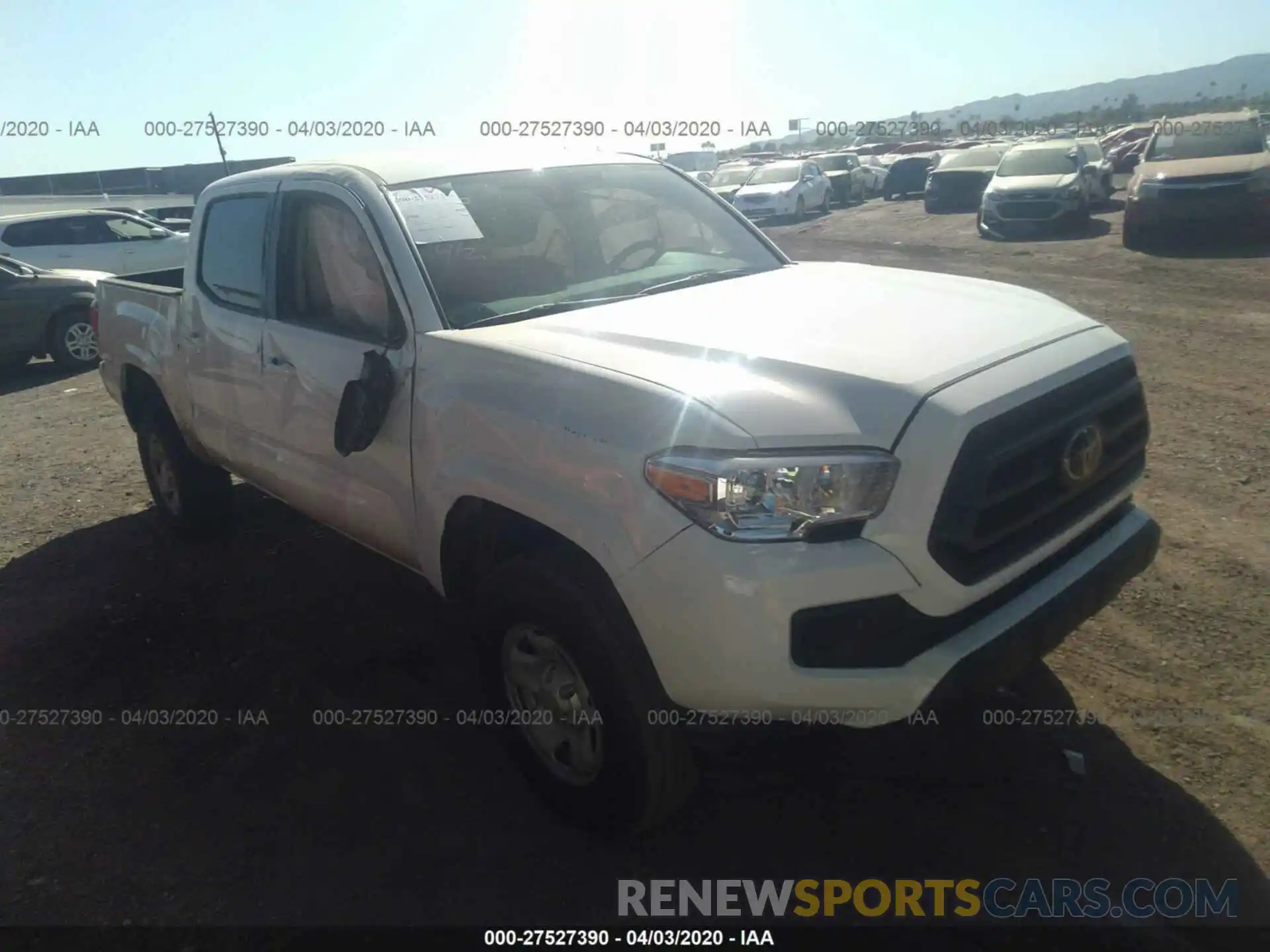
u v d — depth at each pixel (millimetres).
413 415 3250
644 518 2492
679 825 3082
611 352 2896
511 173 3939
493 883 2885
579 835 3068
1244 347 8219
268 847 3082
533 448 2789
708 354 2834
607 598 2670
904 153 41500
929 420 2465
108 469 7047
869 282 3703
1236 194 13414
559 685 2984
